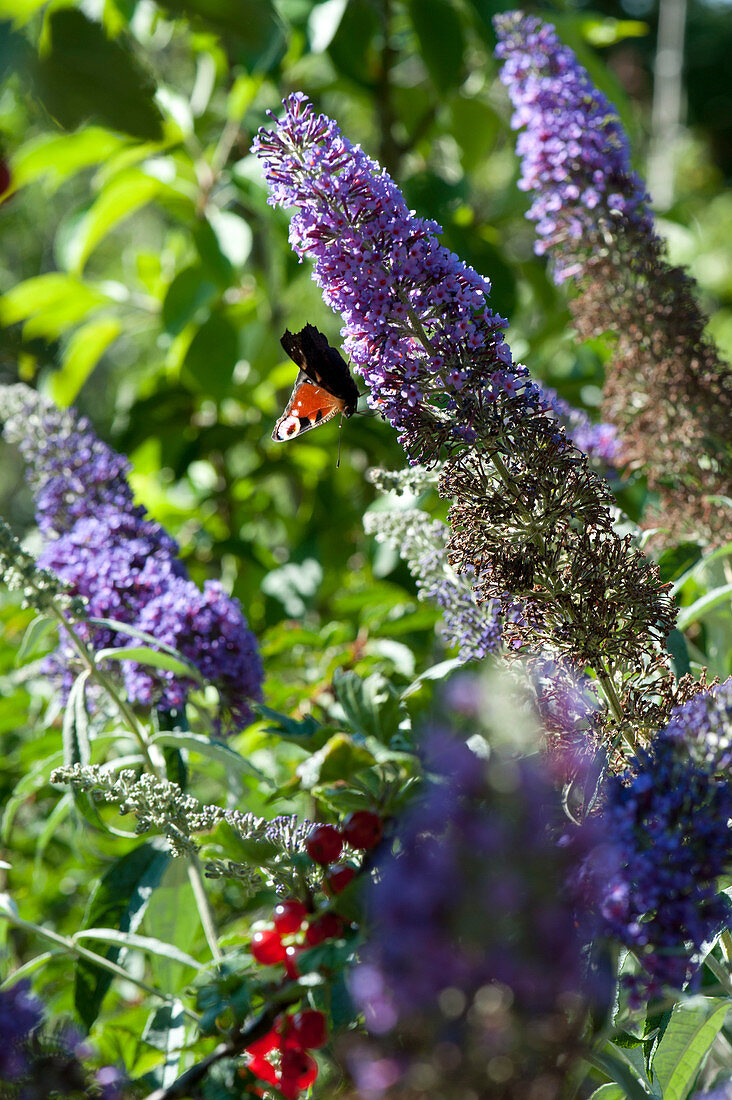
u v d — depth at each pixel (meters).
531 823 0.89
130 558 1.20
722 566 1.21
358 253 1.01
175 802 1.00
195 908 1.14
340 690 0.98
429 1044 0.88
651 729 1.01
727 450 1.19
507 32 1.19
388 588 1.54
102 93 0.87
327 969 0.94
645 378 1.18
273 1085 0.96
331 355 1.13
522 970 0.87
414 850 0.89
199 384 1.92
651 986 0.90
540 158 1.18
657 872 0.90
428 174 1.96
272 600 1.88
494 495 1.01
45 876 1.52
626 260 1.18
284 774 1.48
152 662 1.13
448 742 0.91
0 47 0.86
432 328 1.02
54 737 1.47
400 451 1.98
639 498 1.61
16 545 1.10
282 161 1.01
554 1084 0.88
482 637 1.06
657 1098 1.01
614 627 1.01
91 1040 1.10
